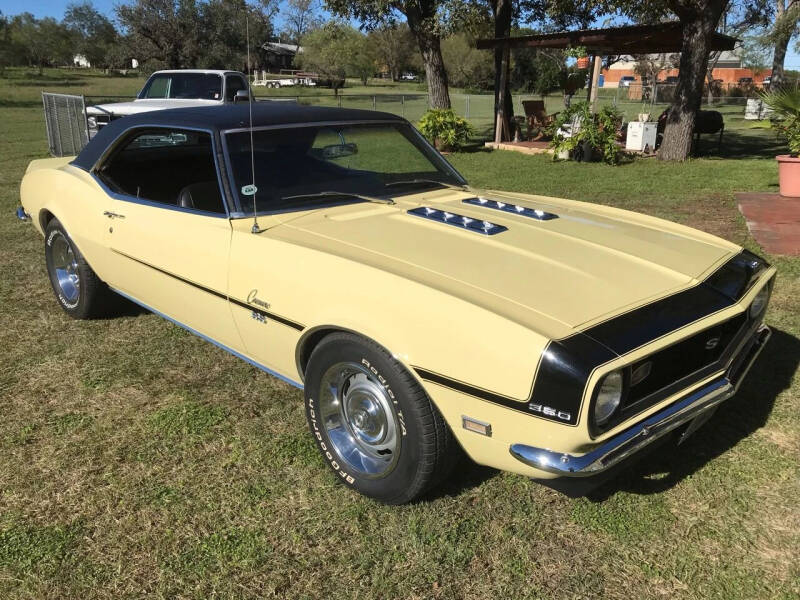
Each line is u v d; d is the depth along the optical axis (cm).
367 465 272
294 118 354
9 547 250
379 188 357
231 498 278
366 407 262
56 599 227
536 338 212
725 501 273
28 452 312
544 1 1836
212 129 328
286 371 304
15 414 346
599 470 212
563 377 205
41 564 242
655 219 354
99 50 7250
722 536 253
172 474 295
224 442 320
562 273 256
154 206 356
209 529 260
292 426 334
